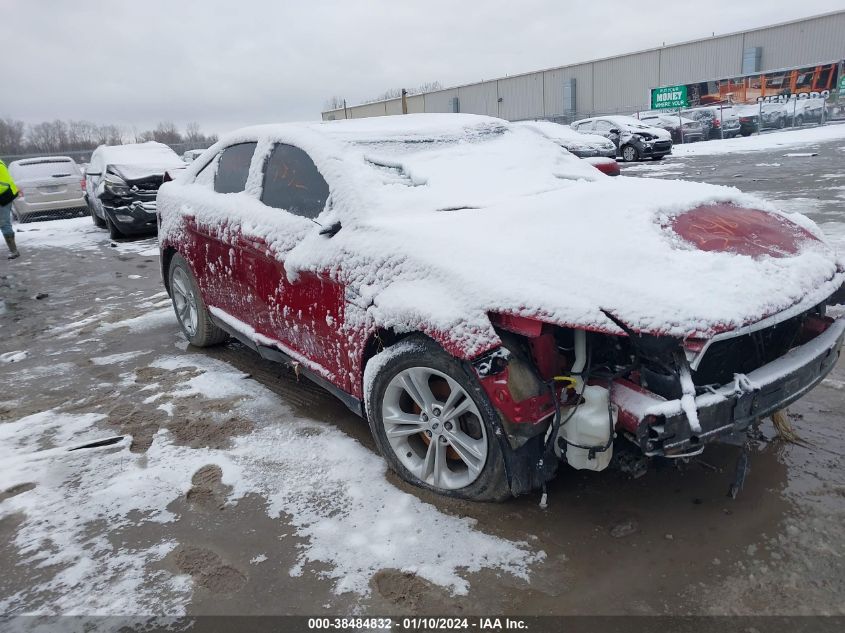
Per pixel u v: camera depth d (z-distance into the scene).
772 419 3.05
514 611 2.11
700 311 2.10
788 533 2.40
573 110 43.41
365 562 2.38
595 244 2.48
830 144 19.77
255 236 3.53
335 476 2.97
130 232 11.12
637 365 2.30
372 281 2.77
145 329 5.63
